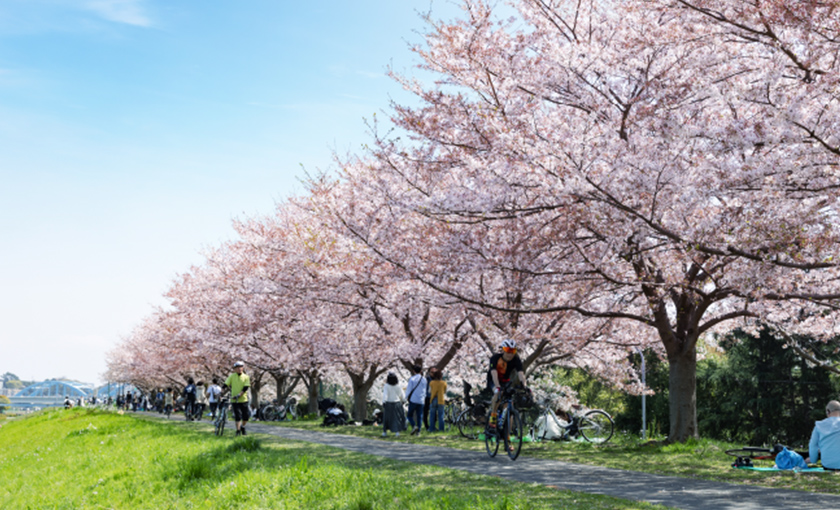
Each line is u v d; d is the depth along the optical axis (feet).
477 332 67.21
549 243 41.86
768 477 30.48
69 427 97.35
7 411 312.50
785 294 36.99
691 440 45.21
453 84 49.14
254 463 34.94
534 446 47.44
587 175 35.50
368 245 50.21
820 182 32.09
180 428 73.51
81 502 34.81
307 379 141.69
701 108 38.17
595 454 41.73
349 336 82.12
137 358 211.41
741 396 126.52
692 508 22.34
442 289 47.39
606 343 70.18
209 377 181.47
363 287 65.62
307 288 70.38
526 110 43.45
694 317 46.91
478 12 45.32
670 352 47.50
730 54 35.14
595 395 179.63
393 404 58.03
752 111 34.32
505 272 48.73
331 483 27.48
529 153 36.01
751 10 30.14
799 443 120.37
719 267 41.65
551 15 46.47
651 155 34.42
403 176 48.14
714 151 32.96
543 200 38.32
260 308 85.30
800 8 29.01
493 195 38.96
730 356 131.13
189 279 120.57
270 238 78.23
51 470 48.83
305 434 61.98
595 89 41.73
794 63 32.07
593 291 51.47
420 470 32.12
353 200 53.42
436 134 46.03
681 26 35.55
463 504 21.98
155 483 35.35
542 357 72.84
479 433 55.57
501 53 44.32
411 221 48.06
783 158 31.22
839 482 28.60
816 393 121.08
